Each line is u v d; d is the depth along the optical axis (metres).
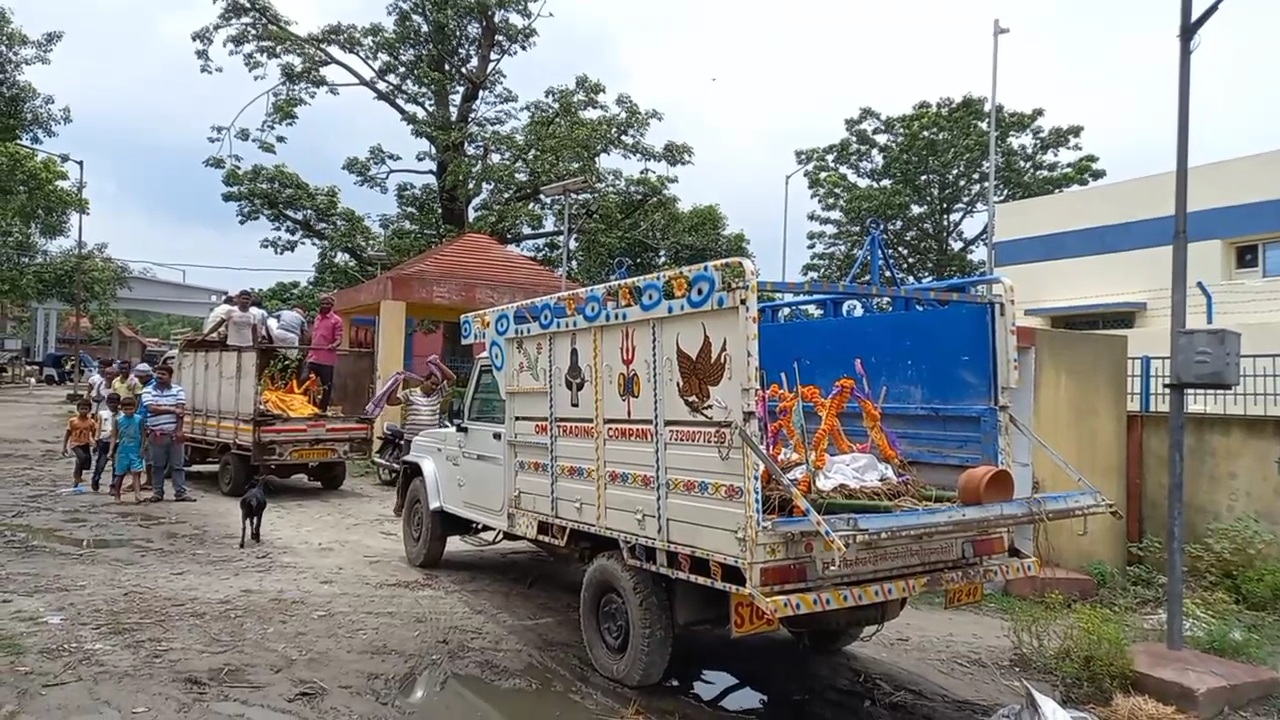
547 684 5.60
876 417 5.70
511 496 6.77
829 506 4.77
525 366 6.54
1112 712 5.35
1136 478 9.12
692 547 4.77
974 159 24.16
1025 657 6.13
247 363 12.72
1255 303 14.73
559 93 23.16
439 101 24.05
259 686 5.37
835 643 6.09
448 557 9.16
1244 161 15.33
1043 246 18.48
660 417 5.03
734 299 4.44
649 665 5.28
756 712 5.24
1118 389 8.84
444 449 8.17
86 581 7.74
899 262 25.20
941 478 5.82
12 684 5.21
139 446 12.20
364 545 9.73
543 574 8.48
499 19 23.86
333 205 22.89
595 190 21.75
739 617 4.76
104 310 43.06
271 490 13.84
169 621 6.62
